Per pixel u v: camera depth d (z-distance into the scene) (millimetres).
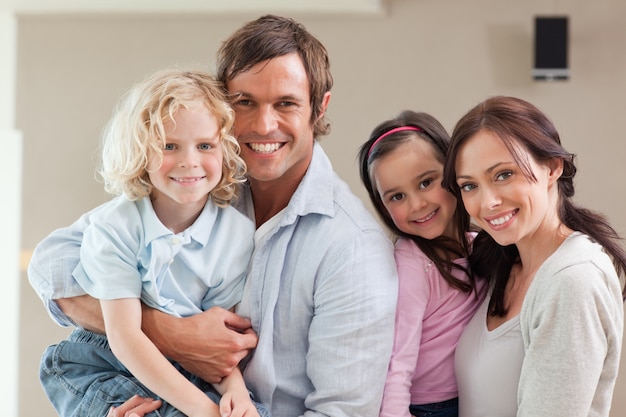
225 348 1750
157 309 1772
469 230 2053
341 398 1786
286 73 1768
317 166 1909
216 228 1839
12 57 4500
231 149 1764
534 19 4238
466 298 1935
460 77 4312
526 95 4289
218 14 4387
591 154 4266
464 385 1822
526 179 1652
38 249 1893
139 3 4379
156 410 1698
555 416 1552
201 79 1748
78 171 4477
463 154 1709
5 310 4480
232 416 1665
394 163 1953
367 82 4344
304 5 4301
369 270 1816
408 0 4332
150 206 1760
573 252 1625
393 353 1874
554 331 1573
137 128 1700
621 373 4055
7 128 4504
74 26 4473
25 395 4430
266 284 1842
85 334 1847
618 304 1614
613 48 4262
